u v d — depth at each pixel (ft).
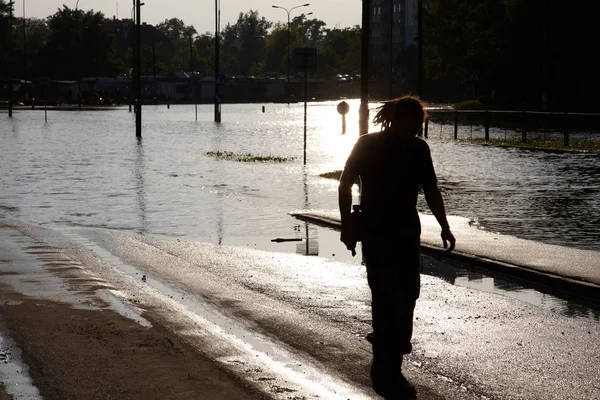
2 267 46.70
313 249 55.31
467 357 30.91
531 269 45.70
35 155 143.23
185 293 41.60
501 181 100.58
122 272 46.34
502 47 281.13
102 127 256.73
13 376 27.35
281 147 166.91
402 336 29.63
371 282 29.76
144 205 78.64
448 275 46.75
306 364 29.63
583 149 151.12
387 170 28.99
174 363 28.99
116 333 32.81
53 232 60.90
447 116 322.75
